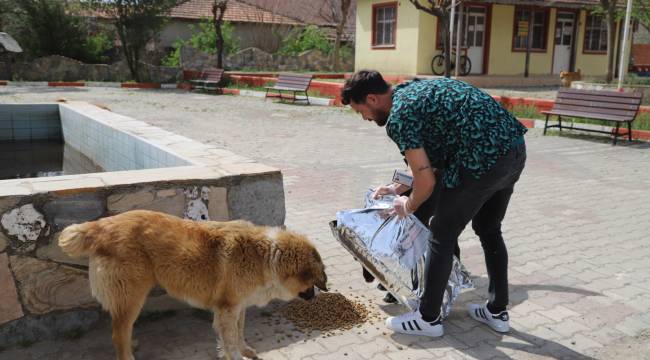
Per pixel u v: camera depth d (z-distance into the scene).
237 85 23.44
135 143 6.20
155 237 3.03
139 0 24.77
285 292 3.18
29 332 3.43
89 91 22.06
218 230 3.17
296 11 39.53
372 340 3.63
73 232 2.96
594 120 12.91
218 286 3.08
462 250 5.36
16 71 25.09
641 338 3.70
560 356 3.47
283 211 4.18
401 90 3.31
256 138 11.73
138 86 24.78
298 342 3.59
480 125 3.18
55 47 26.67
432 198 4.17
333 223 4.07
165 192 3.70
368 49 25.08
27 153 10.45
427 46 22.38
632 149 10.67
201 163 4.41
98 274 2.96
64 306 3.51
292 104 18.52
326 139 11.72
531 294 4.35
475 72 23.55
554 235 5.75
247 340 3.60
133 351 3.42
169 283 3.09
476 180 3.22
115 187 3.54
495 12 23.14
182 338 3.59
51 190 3.36
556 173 8.62
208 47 29.80
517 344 3.61
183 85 24.73
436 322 3.66
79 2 25.58
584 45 25.33
